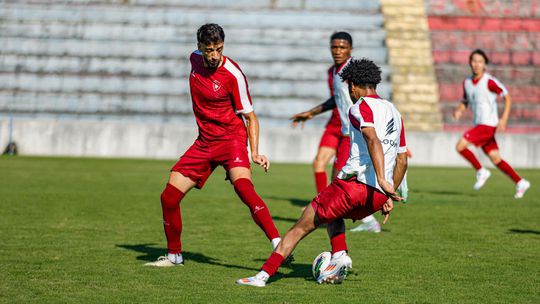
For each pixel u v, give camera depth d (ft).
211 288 56.90
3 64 261.03
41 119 244.83
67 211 102.63
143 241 79.61
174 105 252.42
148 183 146.20
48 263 66.13
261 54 266.36
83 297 53.26
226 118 64.49
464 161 220.02
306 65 263.49
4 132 219.20
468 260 70.23
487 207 116.06
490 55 274.36
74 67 261.44
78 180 149.07
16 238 79.61
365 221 90.38
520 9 292.61
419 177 179.93
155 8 281.13
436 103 257.14
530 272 64.44
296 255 72.90
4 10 277.23
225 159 64.69
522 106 257.96
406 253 74.23
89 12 278.67
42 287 56.39
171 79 258.98
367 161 56.49
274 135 219.00
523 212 109.40
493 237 85.05
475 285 59.06
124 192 128.98
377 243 80.59
